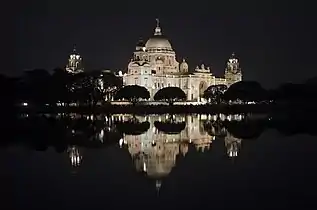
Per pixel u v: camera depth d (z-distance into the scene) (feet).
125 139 260.42
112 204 109.91
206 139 258.98
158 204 109.50
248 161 172.04
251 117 501.56
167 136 280.72
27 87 571.28
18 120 435.94
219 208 105.70
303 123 382.01
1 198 115.96
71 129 329.52
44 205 109.40
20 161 174.50
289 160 172.86
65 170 155.22
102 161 174.91
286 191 121.29
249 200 112.27
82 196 118.01
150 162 172.24
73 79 650.02
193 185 129.90
